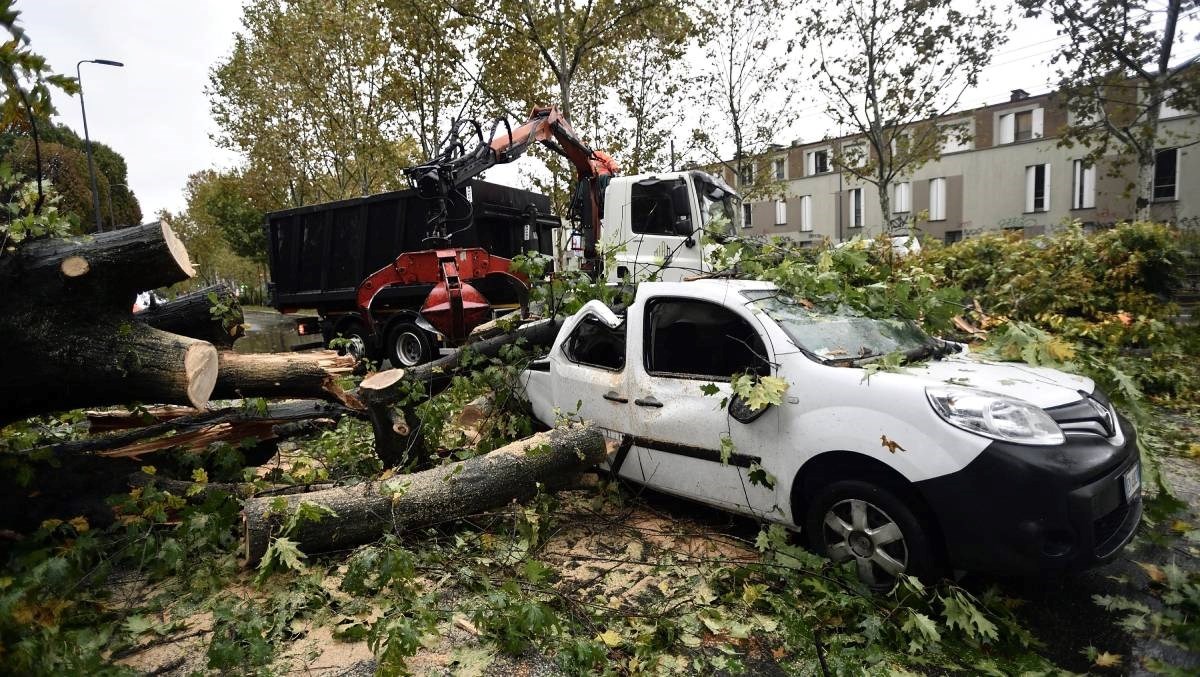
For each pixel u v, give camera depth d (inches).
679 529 158.6
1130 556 141.3
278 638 116.0
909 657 107.1
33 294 126.0
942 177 1358.3
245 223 1573.6
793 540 146.5
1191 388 271.1
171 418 183.5
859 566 126.5
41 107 120.4
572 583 134.5
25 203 138.3
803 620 116.6
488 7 562.3
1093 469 110.0
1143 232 363.3
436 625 116.8
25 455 142.7
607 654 109.7
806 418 131.0
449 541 149.9
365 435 225.0
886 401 121.6
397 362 412.5
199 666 109.2
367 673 106.4
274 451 193.3
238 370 171.5
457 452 189.9
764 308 149.9
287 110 1013.2
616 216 363.3
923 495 115.9
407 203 416.2
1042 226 1252.5
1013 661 106.5
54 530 139.6
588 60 671.1
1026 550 107.9
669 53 675.4
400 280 398.0
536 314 240.5
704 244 317.1
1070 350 170.2
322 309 489.1
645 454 162.9
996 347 178.2
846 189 1482.5
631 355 166.1
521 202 454.6
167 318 170.9
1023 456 108.9
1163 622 113.1
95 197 909.8
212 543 144.2
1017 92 1262.3
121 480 155.4
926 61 735.1
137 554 140.1
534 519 150.1
